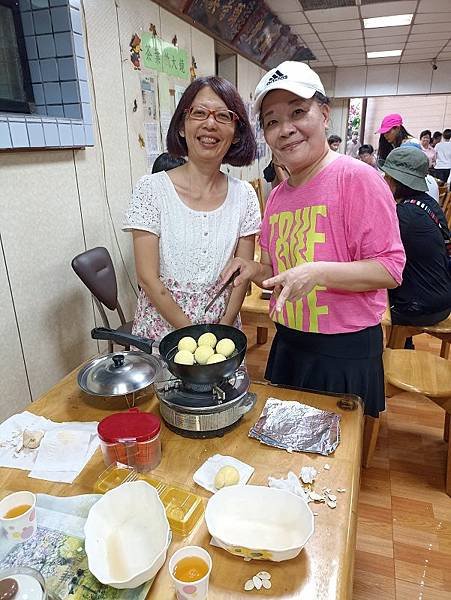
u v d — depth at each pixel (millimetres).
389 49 6117
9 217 1738
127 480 855
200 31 3445
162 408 1037
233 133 1315
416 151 2203
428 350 3207
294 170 1191
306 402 1142
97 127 2236
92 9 2098
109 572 655
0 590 544
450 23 4770
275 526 736
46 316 1992
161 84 2863
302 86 1033
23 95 1893
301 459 925
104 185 2354
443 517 1724
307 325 1255
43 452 953
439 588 1438
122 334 1105
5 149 1619
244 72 4809
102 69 2223
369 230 1090
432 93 7254
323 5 4199
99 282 2033
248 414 1085
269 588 645
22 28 1863
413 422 2346
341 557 692
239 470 886
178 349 1054
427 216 2188
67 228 2084
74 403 1148
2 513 736
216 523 735
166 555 695
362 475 1949
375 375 1324
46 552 700
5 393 1777
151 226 1371
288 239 1245
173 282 1429
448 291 2311
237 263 1301
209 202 1397
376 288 1115
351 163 1123
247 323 2145
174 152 1399
